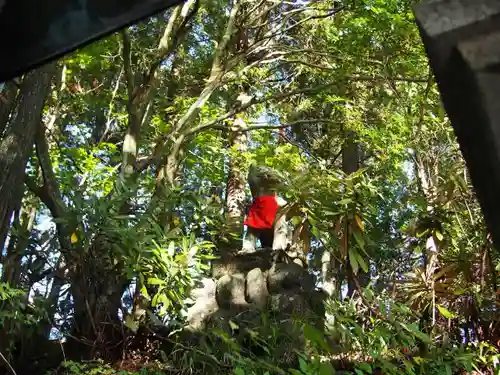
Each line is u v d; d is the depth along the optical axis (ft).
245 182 39.27
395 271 29.68
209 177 37.06
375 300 16.80
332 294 26.07
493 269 19.80
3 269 20.25
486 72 1.78
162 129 32.27
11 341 19.66
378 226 31.53
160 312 20.99
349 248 16.52
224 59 30.48
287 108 40.50
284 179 17.57
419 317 19.66
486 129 1.73
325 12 34.63
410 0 25.73
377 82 29.99
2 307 18.49
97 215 19.89
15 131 18.06
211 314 22.26
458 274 20.95
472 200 21.63
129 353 21.68
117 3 2.05
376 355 13.21
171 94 38.27
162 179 27.27
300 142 44.01
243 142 37.76
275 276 23.39
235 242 30.94
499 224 1.68
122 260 21.04
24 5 2.01
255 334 16.92
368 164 40.55
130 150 26.68
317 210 16.70
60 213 22.67
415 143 27.66
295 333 18.02
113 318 22.88
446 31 1.90
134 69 34.47
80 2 2.05
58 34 2.04
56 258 23.72
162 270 21.36
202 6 32.37
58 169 29.96
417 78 28.86
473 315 20.06
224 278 23.76
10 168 17.70
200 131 30.25
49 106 35.68
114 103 38.09
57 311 22.79
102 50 30.04
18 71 2.07
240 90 37.78
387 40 27.45
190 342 20.88
